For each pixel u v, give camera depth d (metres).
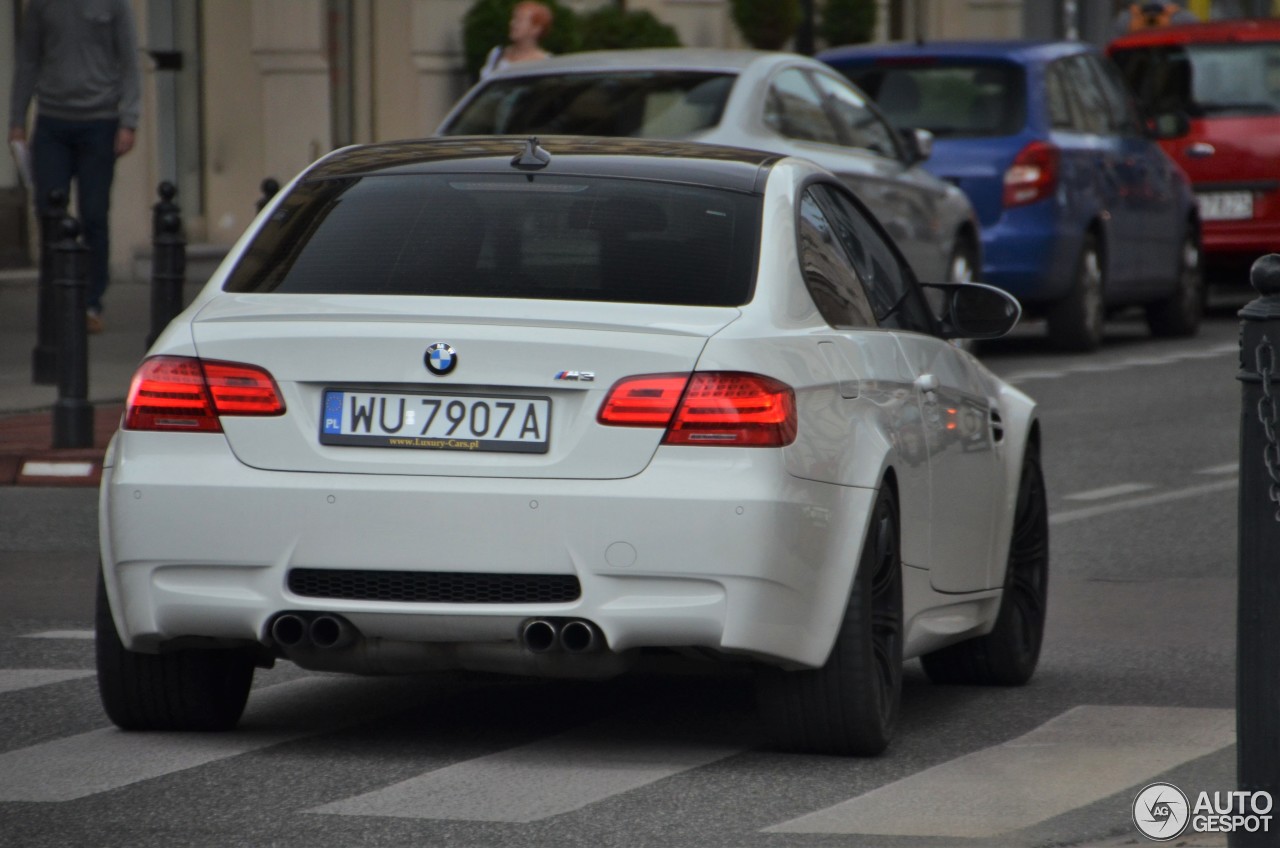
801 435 19.89
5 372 51.78
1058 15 126.69
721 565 19.30
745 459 19.47
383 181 22.22
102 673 21.55
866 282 23.33
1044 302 61.19
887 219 50.47
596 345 19.58
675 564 19.31
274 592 19.78
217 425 20.05
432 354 19.64
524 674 20.12
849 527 20.41
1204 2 133.88
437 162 22.47
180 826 18.38
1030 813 19.02
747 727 22.48
